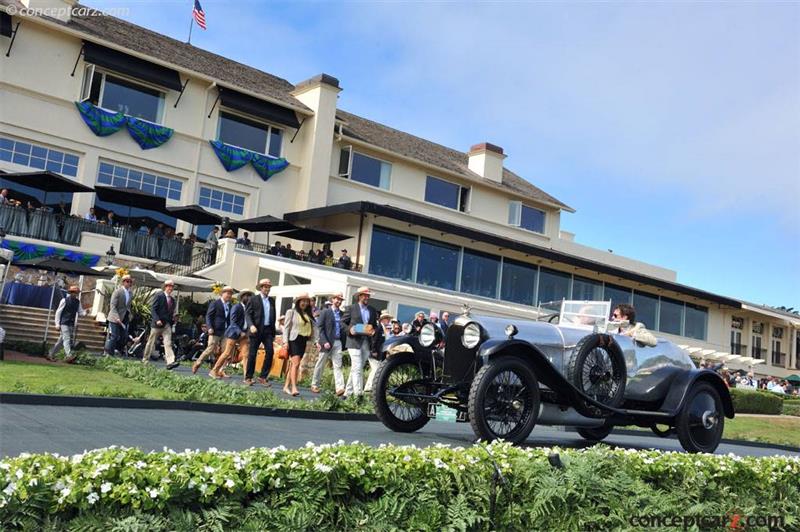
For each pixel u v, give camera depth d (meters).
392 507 3.99
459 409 7.35
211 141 28.22
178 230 27.67
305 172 30.52
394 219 29.61
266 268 25.03
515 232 37.62
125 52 26.05
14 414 6.95
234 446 6.05
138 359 17.78
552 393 7.42
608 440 10.69
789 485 6.16
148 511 3.38
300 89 31.84
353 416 10.18
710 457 5.97
